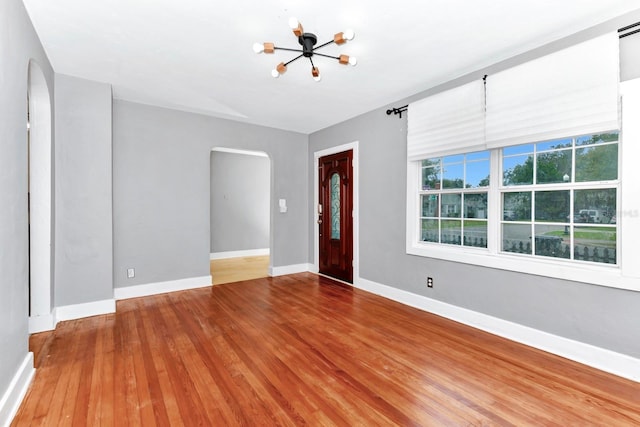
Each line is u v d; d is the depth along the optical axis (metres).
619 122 2.06
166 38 2.38
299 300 3.76
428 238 3.53
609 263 2.21
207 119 4.40
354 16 2.09
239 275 5.16
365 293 4.07
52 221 2.89
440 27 2.22
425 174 3.55
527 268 2.53
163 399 1.83
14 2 1.81
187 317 3.18
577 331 2.28
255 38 2.38
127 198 3.82
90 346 2.51
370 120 4.12
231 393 1.89
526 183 2.67
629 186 2.02
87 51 2.58
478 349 2.47
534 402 1.81
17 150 1.88
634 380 2.02
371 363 2.25
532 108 2.46
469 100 2.91
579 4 1.96
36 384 1.97
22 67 1.96
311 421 1.65
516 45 2.48
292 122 4.74
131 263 3.86
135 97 3.69
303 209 5.45
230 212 7.07
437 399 1.84
